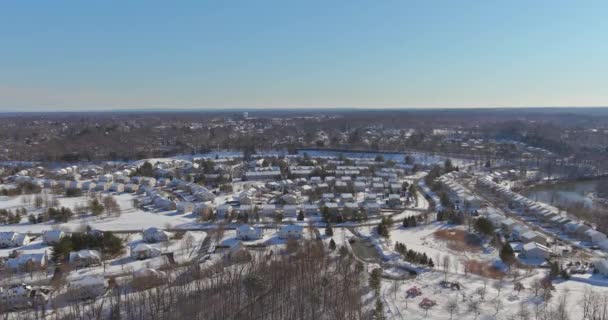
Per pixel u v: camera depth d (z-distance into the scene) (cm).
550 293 10106
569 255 13525
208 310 9375
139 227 16275
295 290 10256
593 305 9412
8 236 13900
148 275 10781
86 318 8962
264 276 10656
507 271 11950
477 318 9138
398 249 13462
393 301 9944
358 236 15388
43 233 14512
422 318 9181
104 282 10519
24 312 9369
